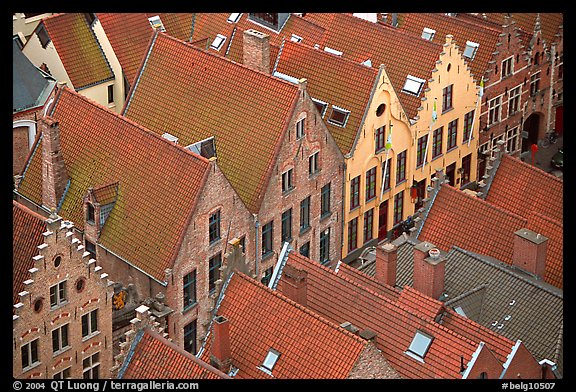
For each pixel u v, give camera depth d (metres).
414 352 73.69
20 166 104.31
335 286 78.12
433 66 103.75
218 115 94.94
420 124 103.62
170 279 85.56
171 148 88.06
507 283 81.00
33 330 75.62
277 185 92.62
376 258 81.12
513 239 85.44
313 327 72.94
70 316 77.38
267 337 74.12
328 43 108.56
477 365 71.75
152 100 98.25
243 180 92.50
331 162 97.06
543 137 119.62
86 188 91.44
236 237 90.06
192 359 71.50
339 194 99.12
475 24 110.38
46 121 90.62
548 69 116.06
